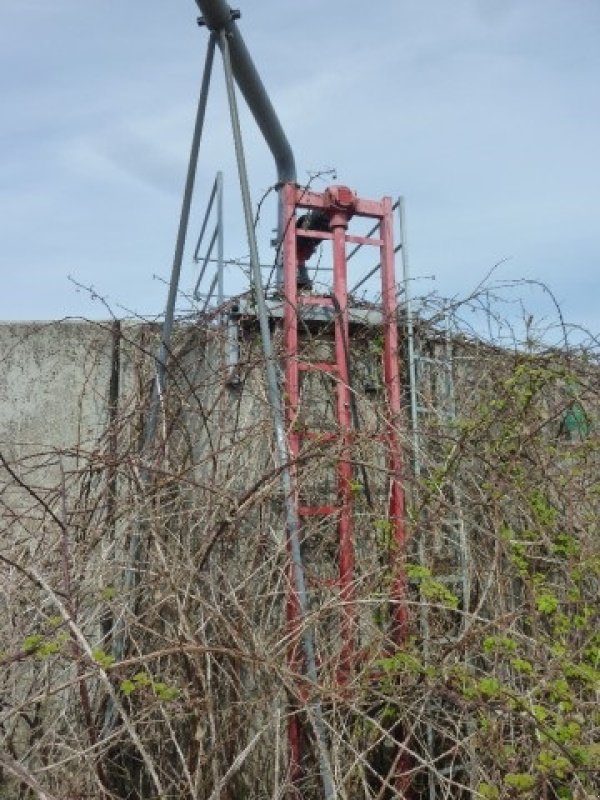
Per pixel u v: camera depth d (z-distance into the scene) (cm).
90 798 316
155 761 341
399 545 410
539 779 298
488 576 403
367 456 446
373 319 484
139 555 387
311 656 333
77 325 484
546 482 457
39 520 407
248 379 452
